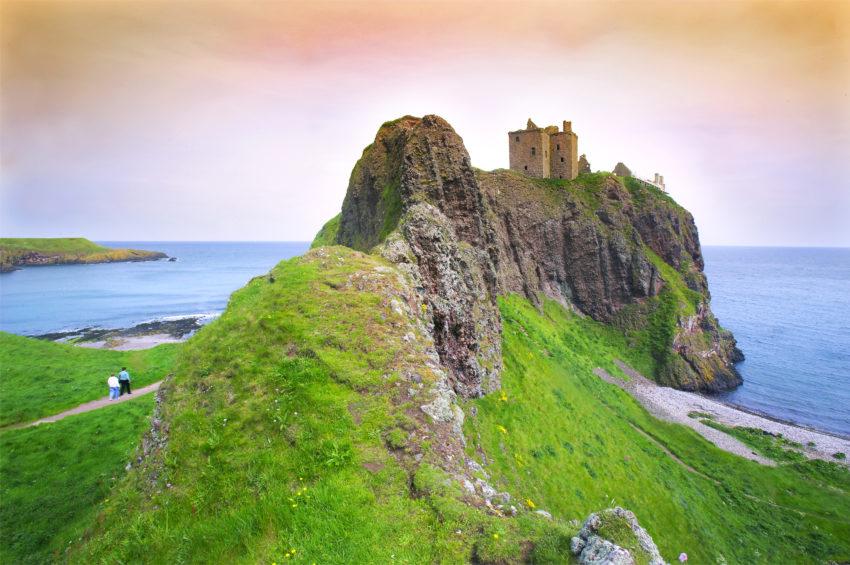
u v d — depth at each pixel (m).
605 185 106.00
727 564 35.38
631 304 98.62
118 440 32.06
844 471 54.06
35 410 37.00
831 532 41.84
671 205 115.31
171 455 16.23
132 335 101.56
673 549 34.59
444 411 17.66
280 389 17.17
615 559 10.35
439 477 14.27
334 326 20.33
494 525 12.57
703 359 95.19
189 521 14.17
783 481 51.41
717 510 43.16
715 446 58.72
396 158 47.84
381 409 16.64
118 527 15.39
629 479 38.72
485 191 89.56
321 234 97.88
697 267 119.88
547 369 50.28
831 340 139.50
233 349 19.52
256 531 13.18
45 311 132.25
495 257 54.12
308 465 14.55
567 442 37.91
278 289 23.02
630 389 75.94
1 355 47.97
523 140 102.62
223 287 189.50
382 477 14.18
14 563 21.17
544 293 93.69
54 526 23.52
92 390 41.78
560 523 13.34
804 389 93.69
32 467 28.56
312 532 12.73
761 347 130.50
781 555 38.59
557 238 97.75
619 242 100.25
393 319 21.78
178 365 20.47
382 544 12.26
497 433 32.41
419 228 34.28
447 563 11.66
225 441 15.91
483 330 38.94
